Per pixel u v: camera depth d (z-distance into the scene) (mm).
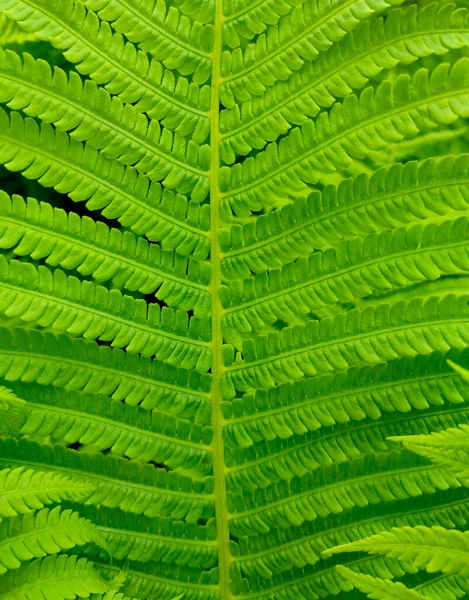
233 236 626
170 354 621
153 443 619
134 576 618
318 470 619
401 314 609
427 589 609
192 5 620
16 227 605
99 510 614
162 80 619
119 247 617
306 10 615
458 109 605
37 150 607
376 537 574
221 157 625
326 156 617
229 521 625
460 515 613
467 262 607
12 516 583
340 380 616
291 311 621
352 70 613
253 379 623
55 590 583
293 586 621
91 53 610
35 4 604
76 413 611
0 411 604
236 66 622
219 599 625
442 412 615
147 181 620
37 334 606
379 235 612
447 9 605
